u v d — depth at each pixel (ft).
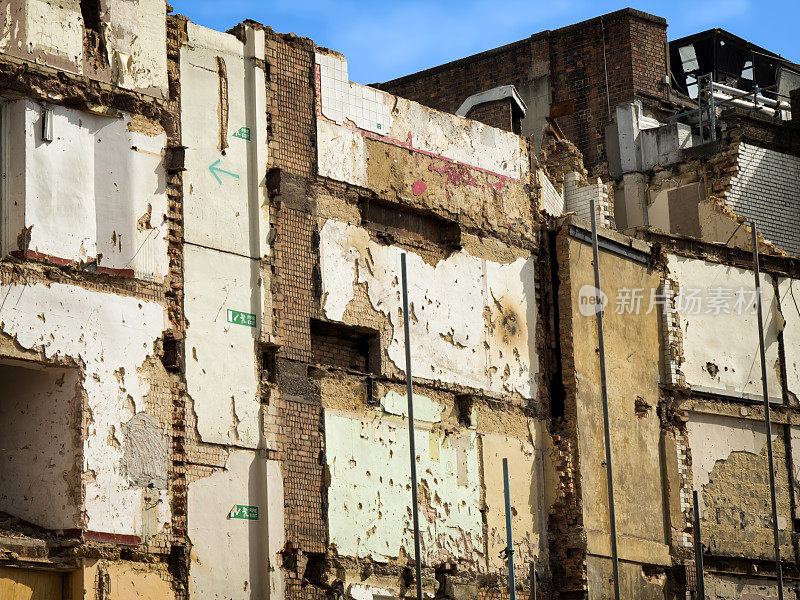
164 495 69.46
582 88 131.64
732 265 105.40
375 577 78.64
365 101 84.43
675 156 120.98
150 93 72.18
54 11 68.80
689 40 140.77
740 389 103.14
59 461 67.05
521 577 86.74
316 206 80.02
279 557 73.82
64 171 68.23
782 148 120.06
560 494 89.45
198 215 73.67
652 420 97.40
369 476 79.66
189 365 71.82
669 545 95.81
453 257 87.97
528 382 90.68
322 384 78.38
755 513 102.22
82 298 67.82
